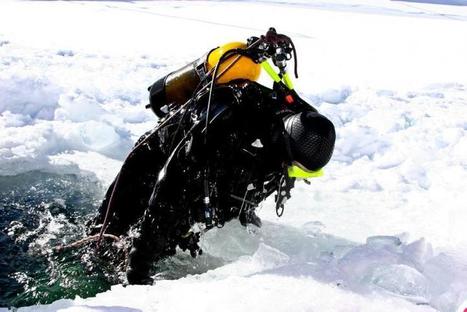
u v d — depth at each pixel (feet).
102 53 28.89
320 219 12.28
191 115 9.36
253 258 9.59
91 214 12.75
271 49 9.29
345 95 22.84
